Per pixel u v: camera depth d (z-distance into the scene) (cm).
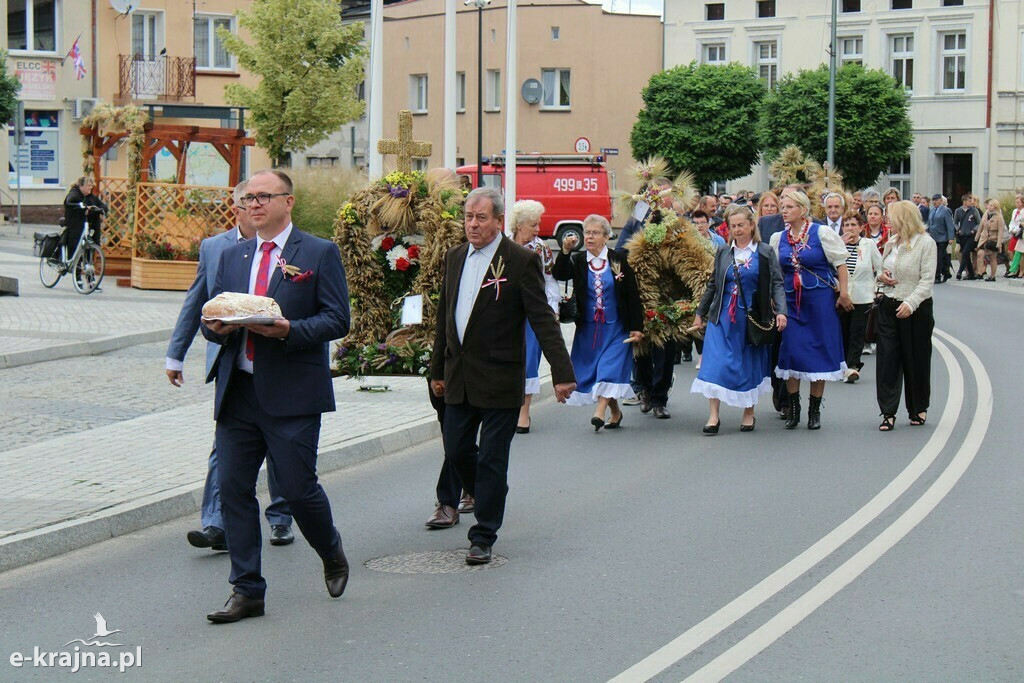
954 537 808
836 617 652
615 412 1256
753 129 5112
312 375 663
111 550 813
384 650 613
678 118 5084
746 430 1230
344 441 1105
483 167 4356
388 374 1214
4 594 720
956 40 5206
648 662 588
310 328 650
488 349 779
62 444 1091
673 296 1324
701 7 5681
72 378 1477
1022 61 5059
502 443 779
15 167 4450
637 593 702
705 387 1192
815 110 4841
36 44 4459
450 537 841
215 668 593
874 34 5334
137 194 2497
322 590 721
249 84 4750
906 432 1196
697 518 873
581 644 616
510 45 2675
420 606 685
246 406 662
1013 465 1026
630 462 1078
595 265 1212
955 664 581
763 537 817
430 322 1198
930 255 1194
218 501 801
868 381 1588
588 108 5753
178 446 1082
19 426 1178
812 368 1214
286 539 830
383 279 1206
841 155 4853
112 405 1300
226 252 679
